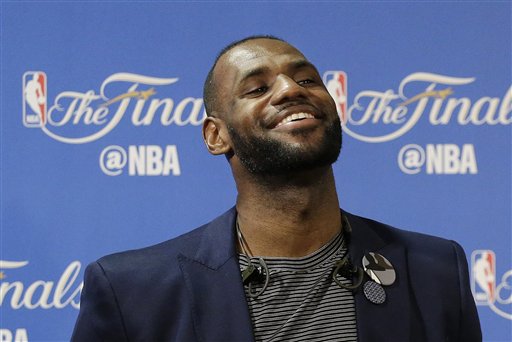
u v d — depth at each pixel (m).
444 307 2.93
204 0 4.94
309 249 2.91
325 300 2.82
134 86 4.90
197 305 2.83
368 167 4.91
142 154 4.88
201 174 4.89
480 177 4.91
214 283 2.86
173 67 4.91
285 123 2.81
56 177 4.85
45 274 4.82
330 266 2.88
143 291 2.88
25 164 4.84
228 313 2.78
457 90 4.93
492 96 4.92
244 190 2.95
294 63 2.97
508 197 4.90
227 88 2.99
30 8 4.88
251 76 2.94
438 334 2.85
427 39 4.93
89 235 4.84
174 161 4.89
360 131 4.92
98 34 4.90
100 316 2.88
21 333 4.80
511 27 4.93
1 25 4.87
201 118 4.91
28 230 4.82
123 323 2.85
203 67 4.92
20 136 4.85
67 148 4.86
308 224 2.88
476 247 4.89
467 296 3.01
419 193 4.91
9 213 4.82
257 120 2.84
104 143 4.87
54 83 4.88
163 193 4.88
